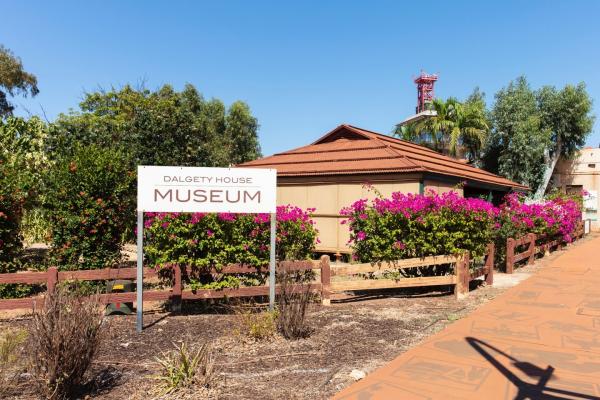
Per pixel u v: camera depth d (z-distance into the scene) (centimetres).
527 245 1220
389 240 767
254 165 1572
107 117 2425
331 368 435
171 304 688
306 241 750
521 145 2739
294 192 1370
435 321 618
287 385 393
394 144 1544
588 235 2245
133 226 839
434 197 793
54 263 770
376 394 376
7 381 374
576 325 599
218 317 642
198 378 383
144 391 375
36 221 1130
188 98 3231
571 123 2828
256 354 477
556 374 425
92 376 407
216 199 612
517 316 647
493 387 394
